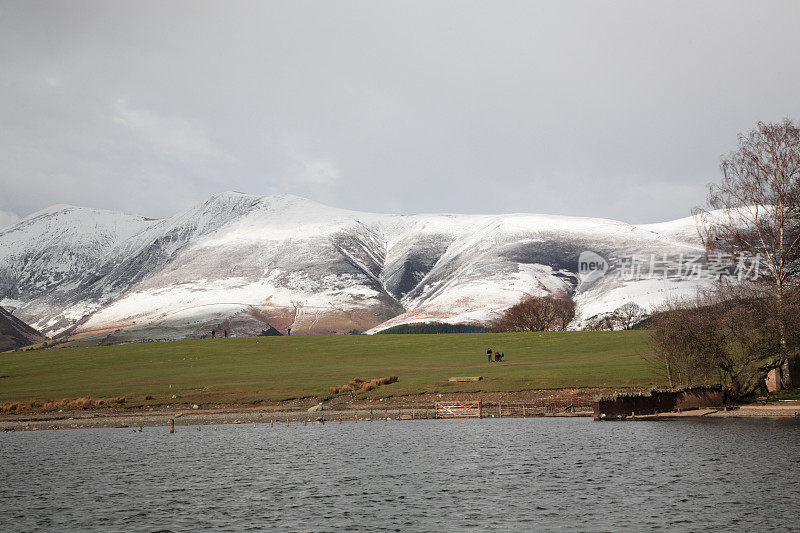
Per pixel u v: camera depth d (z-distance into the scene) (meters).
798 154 87.50
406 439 75.00
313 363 152.12
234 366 152.62
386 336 193.00
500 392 99.81
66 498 50.16
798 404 82.44
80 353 190.50
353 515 43.38
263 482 54.53
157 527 41.81
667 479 49.50
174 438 83.62
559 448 64.56
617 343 149.00
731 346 86.94
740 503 42.31
